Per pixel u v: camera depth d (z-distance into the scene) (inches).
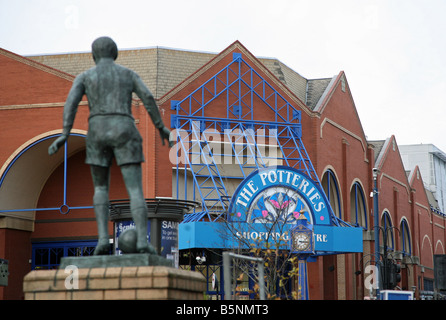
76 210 1780.3
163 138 520.1
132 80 505.7
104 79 497.0
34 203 1785.2
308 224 1374.3
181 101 1699.1
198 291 504.7
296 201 1471.5
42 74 1685.5
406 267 2664.9
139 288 451.8
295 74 2142.0
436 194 4490.7
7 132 1683.1
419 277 2957.7
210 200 1713.8
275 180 1471.5
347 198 2036.2
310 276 1776.6
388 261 1509.6
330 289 1961.1
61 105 1665.8
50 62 1980.8
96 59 512.1
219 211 1648.6
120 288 454.0
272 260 1314.0
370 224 2235.5
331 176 1991.9
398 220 2588.6
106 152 498.6
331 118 1987.0
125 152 492.4
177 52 1930.4
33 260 1780.3
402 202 2682.1
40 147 1690.5
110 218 1241.4
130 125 496.7
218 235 1445.6
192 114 1706.4
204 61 1951.3
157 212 1222.3
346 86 2139.5
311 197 1498.5
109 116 494.0
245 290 1470.2
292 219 1439.5
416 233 2851.9
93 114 497.7
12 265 1708.9
